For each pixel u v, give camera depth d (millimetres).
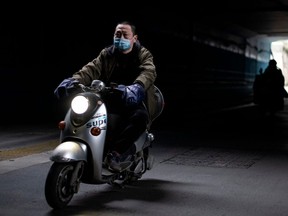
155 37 18438
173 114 16484
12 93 12492
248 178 6141
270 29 29438
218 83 26141
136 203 4867
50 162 6879
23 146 8344
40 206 4672
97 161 4523
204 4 19484
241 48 31203
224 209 4699
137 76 5234
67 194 4594
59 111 13992
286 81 45750
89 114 4508
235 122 14188
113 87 4633
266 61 39438
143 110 5102
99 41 15789
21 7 12930
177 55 20672
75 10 14648
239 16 22984
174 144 9109
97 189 5422
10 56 12625
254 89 17578
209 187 5613
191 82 21797
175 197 5129
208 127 12500
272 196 5234
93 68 5215
